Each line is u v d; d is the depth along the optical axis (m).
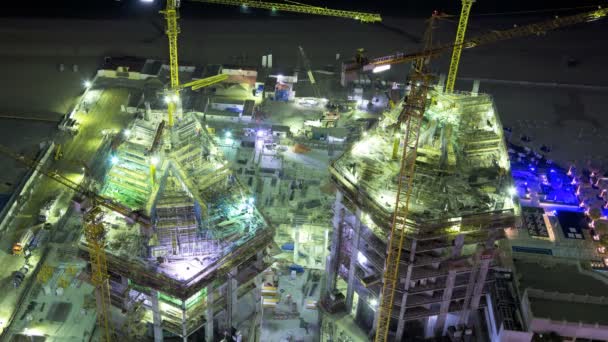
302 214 159.12
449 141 126.25
